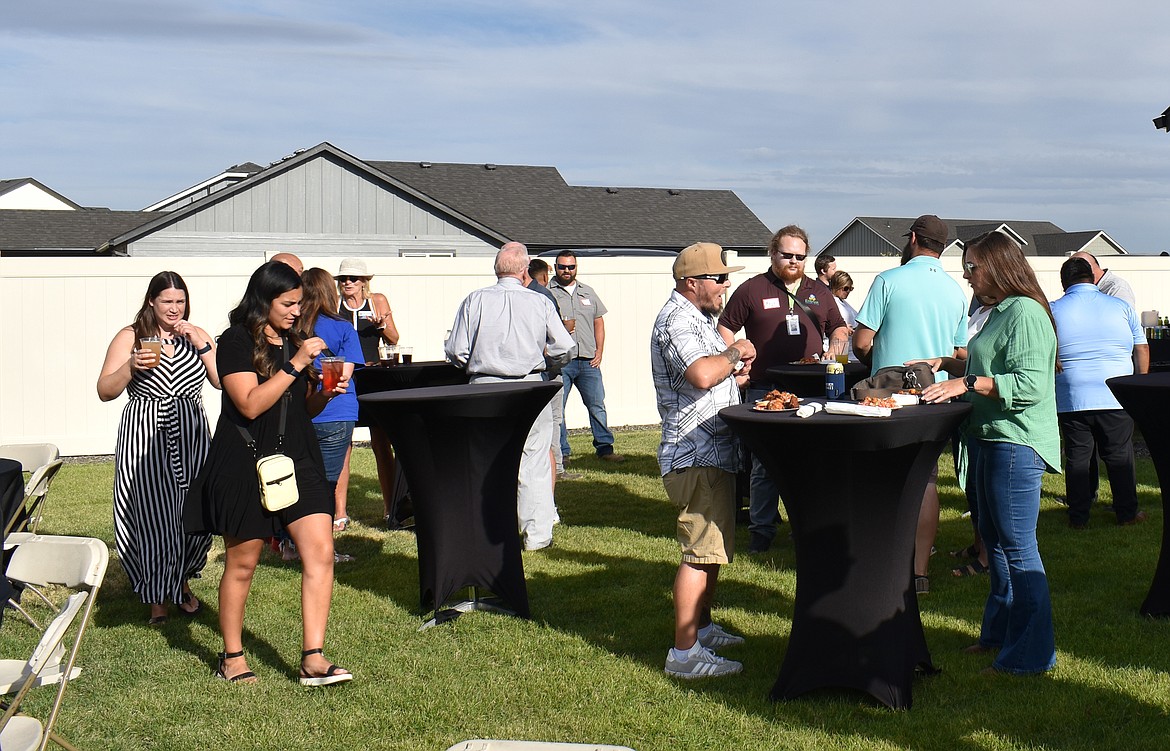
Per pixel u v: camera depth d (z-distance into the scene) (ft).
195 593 19.24
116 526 17.43
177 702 13.79
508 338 20.70
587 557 21.26
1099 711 12.60
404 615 17.53
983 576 18.88
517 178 112.68
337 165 80.74
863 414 11.93
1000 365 13.28
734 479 14.08
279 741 12.55
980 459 13.83
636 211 109.50
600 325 33.17
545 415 22.09
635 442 37.29
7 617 17.49
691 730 12.48
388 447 24.56
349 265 25.77
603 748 7.55
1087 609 16.71
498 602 18.01
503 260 21.22
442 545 16.90
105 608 18.49
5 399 36.68
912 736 12.07
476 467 16.78
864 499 12.42
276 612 17.83
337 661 15.31
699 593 14.19
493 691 13.96
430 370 23.21
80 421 37.32
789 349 21.76
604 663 14.90
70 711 13.51
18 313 36.63
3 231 106.52
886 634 12.82
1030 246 171.32
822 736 12.14
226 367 13.62
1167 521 16.10
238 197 78.79
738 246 106.93
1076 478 22.53
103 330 37.32
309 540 14.17
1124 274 47.37
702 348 13.61
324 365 13.87
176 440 17.37
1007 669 13.85
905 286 17.70
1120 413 22.35
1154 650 14.69
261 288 13.74
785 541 22.25
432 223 83.71
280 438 13.88
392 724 12.98
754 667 14.56
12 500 13.32
